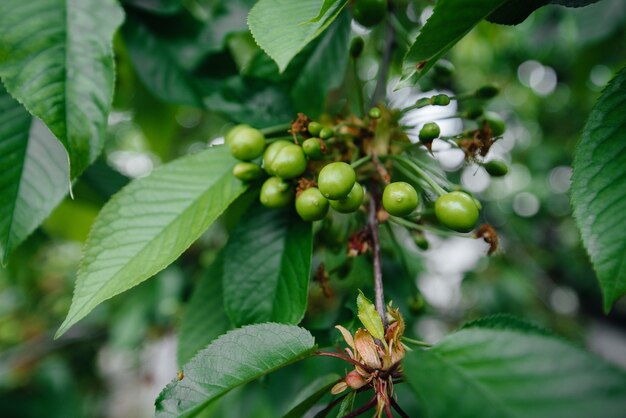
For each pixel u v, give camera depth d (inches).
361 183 7.9
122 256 6.8
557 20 16.5
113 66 7.2
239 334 6.0
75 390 20.5
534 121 30.2
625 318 33.8
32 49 7.0
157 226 7.1
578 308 32.0
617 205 5.5
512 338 4.8
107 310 20.1
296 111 9.1
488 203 25.4
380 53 12.1
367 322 5.8
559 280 30.7
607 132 5.7
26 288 21.9
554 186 32.7
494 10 5.5
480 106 8.3
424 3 12.3
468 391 4.6
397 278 11.3
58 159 7.8
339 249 8.9
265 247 7.9
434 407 4.5
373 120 7.8
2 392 19.7
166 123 13.2
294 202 8.0
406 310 10.7
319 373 10.5
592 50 15.6
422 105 7.7
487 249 8.2
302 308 7.2
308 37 5.5
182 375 5.8
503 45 21.8
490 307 20.7
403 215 6.7
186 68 9.4
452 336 5.0
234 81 9.3
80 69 7.1
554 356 4.6
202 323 8.8
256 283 7.7
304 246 7.7
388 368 5.7
